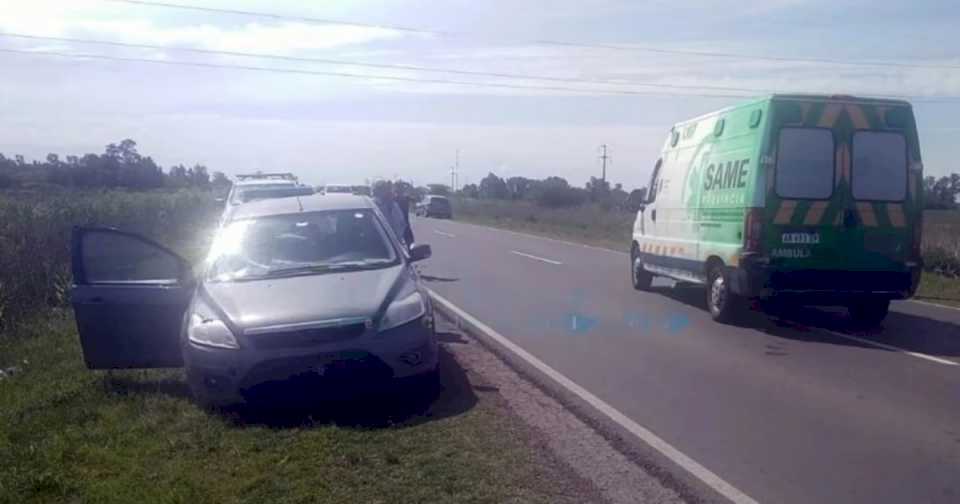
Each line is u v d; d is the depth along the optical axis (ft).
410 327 27.53
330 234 32.76
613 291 57.77
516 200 302.25
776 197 41.24
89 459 23.04
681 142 51.55
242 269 31.48
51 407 28.02
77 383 30.99
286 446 23.80
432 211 202.90
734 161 43.55
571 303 51.78
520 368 33.63
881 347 38.52
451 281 63.67
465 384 30.94
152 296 30.09
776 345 38.86
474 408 27.66
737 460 23.03
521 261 81.00
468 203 265.95
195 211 119.34
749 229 41.47
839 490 20.94
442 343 38.83
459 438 24.48
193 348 27.25
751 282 41.55
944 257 69.77
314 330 26.71
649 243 55.62
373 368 26.81
